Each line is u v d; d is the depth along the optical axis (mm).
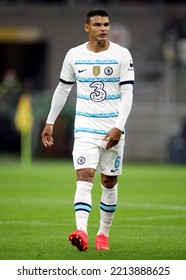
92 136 27547
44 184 56250
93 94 27641
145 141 83812
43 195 48812
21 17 91500
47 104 82750
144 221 37219
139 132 83750
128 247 29438
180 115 83750
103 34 27531
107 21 27641
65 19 91812
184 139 79438
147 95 84688
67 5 92000
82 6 91625
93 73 27594
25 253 27984
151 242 30703
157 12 90875
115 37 77062
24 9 91312
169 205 43719
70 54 28000
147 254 27969
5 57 94250
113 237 32094
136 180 59562
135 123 83750
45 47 92688
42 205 43500
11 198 47031
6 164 77188
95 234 33031
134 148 83812
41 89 92375
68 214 39562
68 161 81562
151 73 85938
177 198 47344
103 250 28531
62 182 57781
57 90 28531
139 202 45156
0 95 86438
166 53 85438
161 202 45188
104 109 27594
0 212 40281
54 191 51312
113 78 27625
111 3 92000
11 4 91500
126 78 27484
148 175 64312
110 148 27734
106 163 27984
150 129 83750
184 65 85188
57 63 91812
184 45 84562
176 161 80188
